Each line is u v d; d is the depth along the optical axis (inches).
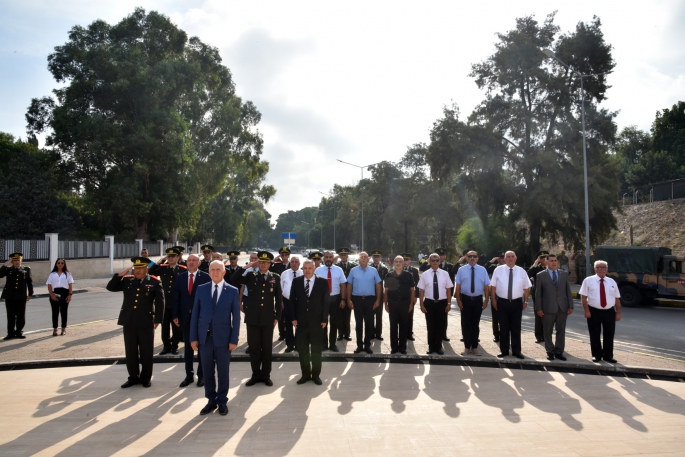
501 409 250.2
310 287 303.3
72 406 252.4
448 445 202.8
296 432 217.0
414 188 2117.4
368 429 221.1
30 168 1419.8
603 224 1248.8
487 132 1315.2
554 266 361.1
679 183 1617.9
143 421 230.4
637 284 746.2
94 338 432.1
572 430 220.4
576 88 1316.4
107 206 1471.5
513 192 1325.0
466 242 1550.2
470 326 378.0
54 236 1047.0
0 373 320.5
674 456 192.2
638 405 257.8
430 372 329.7
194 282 305.7
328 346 401.1
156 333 465.4
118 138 1412.4
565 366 342.3
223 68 1993.1
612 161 1274.6
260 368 307.1
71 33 1561.3
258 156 2065.7
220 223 2827.3
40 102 1535.4
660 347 421.4
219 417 236.7
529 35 1333.7
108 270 1294.3
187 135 1632.6
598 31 1298.0
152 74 1493.6
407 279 379.2
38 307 676.1
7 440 206.2
